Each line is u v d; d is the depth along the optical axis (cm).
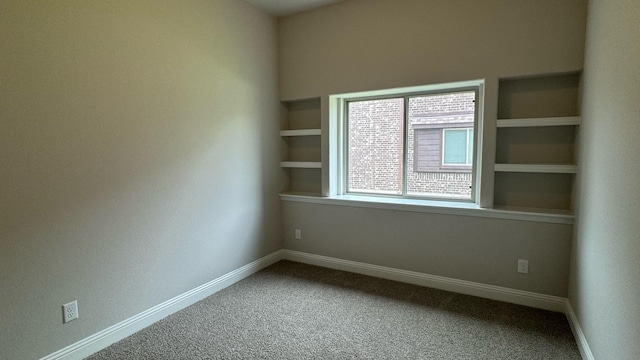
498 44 276
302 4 346
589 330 204
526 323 254
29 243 193
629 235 147
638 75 143
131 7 240
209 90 304
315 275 357
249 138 351
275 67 385
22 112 187
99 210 226
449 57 296
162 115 264
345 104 383
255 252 367
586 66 238
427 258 322
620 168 161
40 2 192
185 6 279
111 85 229
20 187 188
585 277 217
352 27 341
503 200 301
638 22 144
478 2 281
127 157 241
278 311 278
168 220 272
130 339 239
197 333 246
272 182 388
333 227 373
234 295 309
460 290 309
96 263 225
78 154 213
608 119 183
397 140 357
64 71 204
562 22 253
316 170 400
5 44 180
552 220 266
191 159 289
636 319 138
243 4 337
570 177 274
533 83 281
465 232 302
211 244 312
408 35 313
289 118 411
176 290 280
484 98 284
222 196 321
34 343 197
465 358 213
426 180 345
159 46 260
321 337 239
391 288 321
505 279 289
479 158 309
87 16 215
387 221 340
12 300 187
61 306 208
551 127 277
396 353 220
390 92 343
